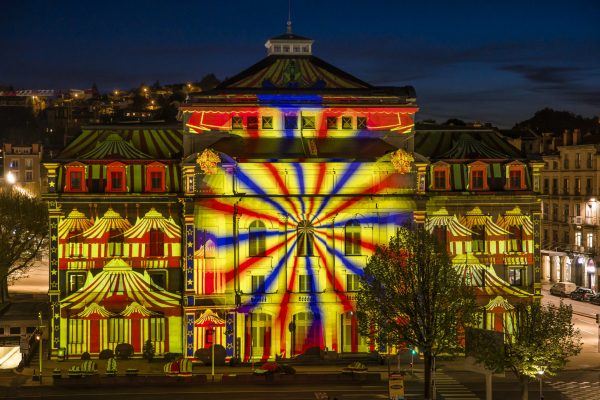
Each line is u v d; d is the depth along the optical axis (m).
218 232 91.62
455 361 93.50
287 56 97.56
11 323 105.44
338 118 95.06
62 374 84.75
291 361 91.75
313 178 92.88
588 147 143.75
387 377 86.25
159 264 93.00
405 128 95.38
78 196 92.31
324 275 92.94
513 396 78.38
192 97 93.50
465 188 97.25
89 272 92.44
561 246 149.88
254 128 94.25
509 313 94.56
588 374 87.94
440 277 77.38
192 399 76.25
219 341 91.50
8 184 188.12
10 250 116.62
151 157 94.50
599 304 127.88
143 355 91.88
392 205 93.19
